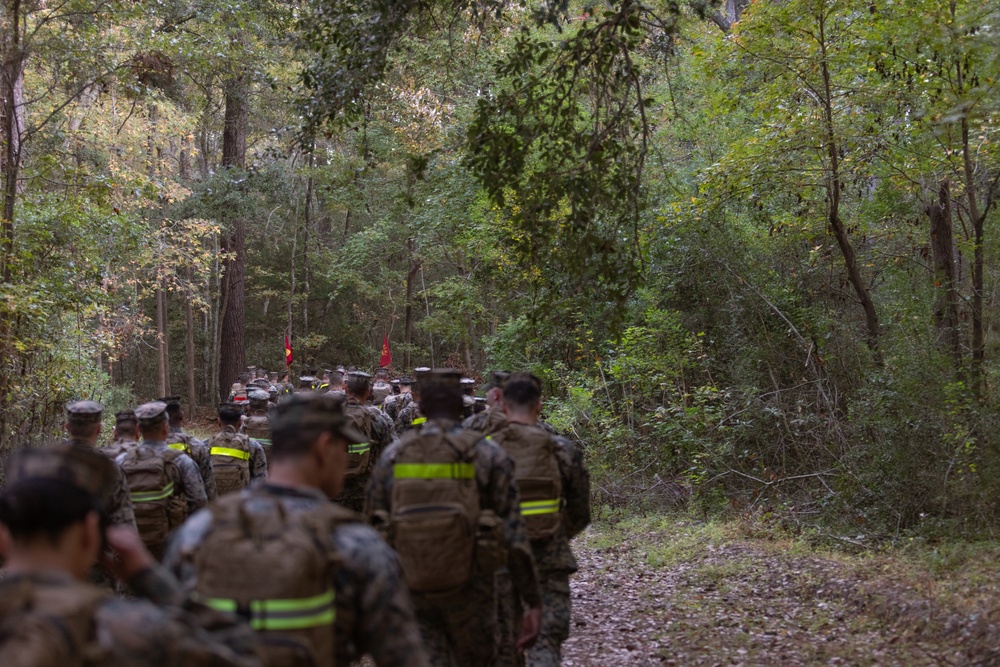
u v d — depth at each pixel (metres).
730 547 9.88
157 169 28.95
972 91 8.95
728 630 7.35
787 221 13.58
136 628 2.09
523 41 8.61
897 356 11.03
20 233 12.53
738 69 12.70
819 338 12.88
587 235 8.47
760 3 11.60
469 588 4.16
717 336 14.16
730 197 12.87
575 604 8.46
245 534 2.70
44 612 2.00
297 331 44.97
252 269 43.41
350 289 43.97
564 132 8.56
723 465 12.11
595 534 11.69
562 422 13.57
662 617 7.85
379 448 10.01
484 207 18.75
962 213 13.95
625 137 8.73
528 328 9.59
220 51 16.33
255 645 2.41
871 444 10.55
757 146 12.38
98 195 13.49
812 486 11.38
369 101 9.84
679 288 14.52
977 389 10.09
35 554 2.19
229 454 8.72
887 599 7.42
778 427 12.12
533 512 5.20
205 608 2.41
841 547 9.55
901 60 11.45
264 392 10.52
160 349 31.58
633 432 13.17
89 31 14.10
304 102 9.13
